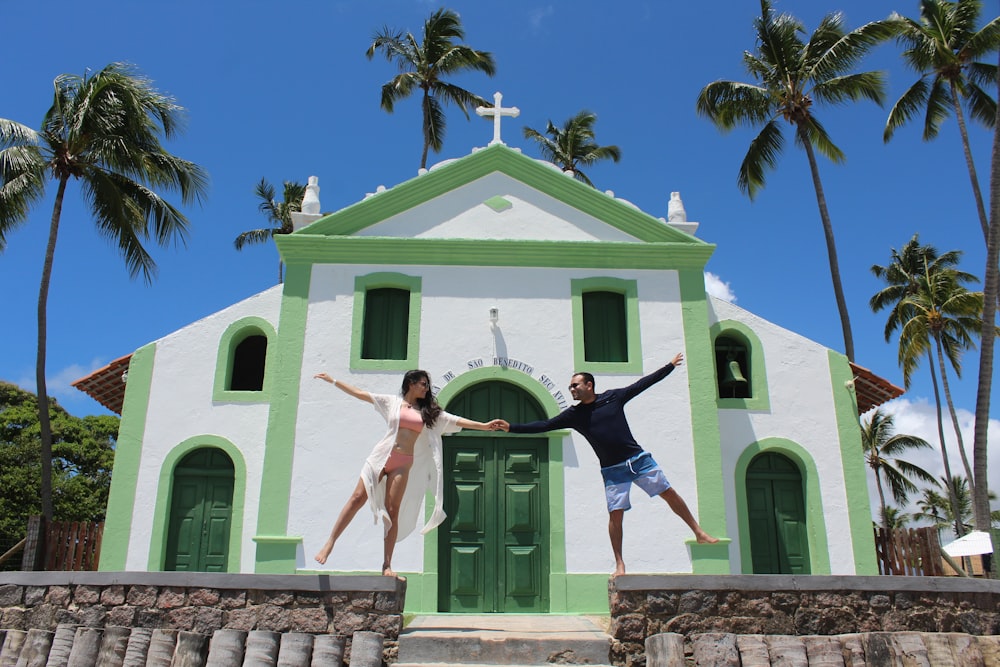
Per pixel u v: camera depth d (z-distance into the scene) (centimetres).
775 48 2373
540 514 1147
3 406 3269
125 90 1895
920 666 670
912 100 2447
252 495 1232
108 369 1341
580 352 1227
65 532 1305
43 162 1869
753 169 2473
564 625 820
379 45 3117
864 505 1264
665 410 1198
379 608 686
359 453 1150
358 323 1221
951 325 3219
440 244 1256
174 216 2080
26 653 710
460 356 1212
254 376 1398
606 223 1315
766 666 656
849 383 1323
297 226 1334
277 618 688
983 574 1703
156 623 701
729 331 1360
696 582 702
